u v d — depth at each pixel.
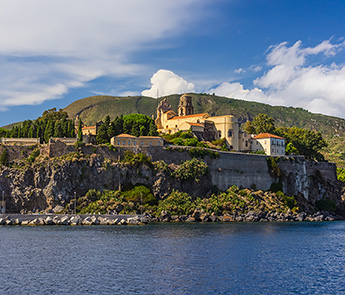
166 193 199.25
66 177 186.25
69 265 92.94
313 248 121.56
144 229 155.12
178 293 73.62
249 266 94.50
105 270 88.50
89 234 139.25
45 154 198.00
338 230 169.75
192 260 99.25
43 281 80.12
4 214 171.88
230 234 145.75
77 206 185.12
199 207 195.50
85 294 72.56
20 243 120.00
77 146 199.62
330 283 81.94
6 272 86.44
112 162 198.75
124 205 186.62
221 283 80.12
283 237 143.38
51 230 149.38
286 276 86.62
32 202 187.00
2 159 195.38
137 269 89.50
